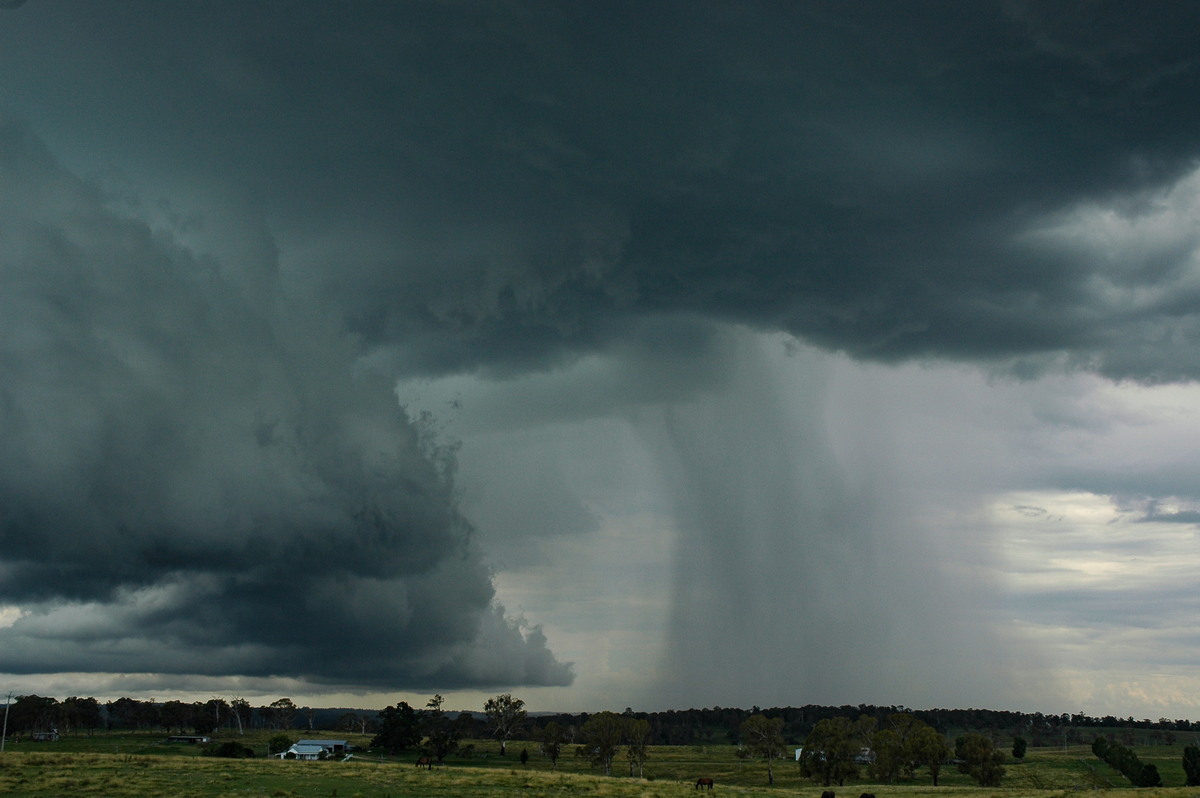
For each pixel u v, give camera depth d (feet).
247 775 301.22
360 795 252.62
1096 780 638.12
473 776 320.50
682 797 286.46
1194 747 513.45
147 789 250.78
